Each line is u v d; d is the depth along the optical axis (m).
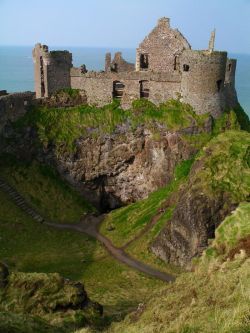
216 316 17.48
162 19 67.38
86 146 66.94
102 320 30.23
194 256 45.06
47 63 67.81
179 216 46.81
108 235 56.38
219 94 64.25
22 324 24.30
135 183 68.19
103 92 68.44
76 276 45.38
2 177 61.41
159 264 47.72
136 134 65.94
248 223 34.66
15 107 64.56
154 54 69.00
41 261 48.03
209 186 46.19
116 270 46.91
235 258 26.17
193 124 63.22
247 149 49.12
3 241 50.50
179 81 64.94
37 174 64.25
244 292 19.31
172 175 63.72
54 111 67.62
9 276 31.55
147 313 24.12
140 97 67.25
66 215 61.28
